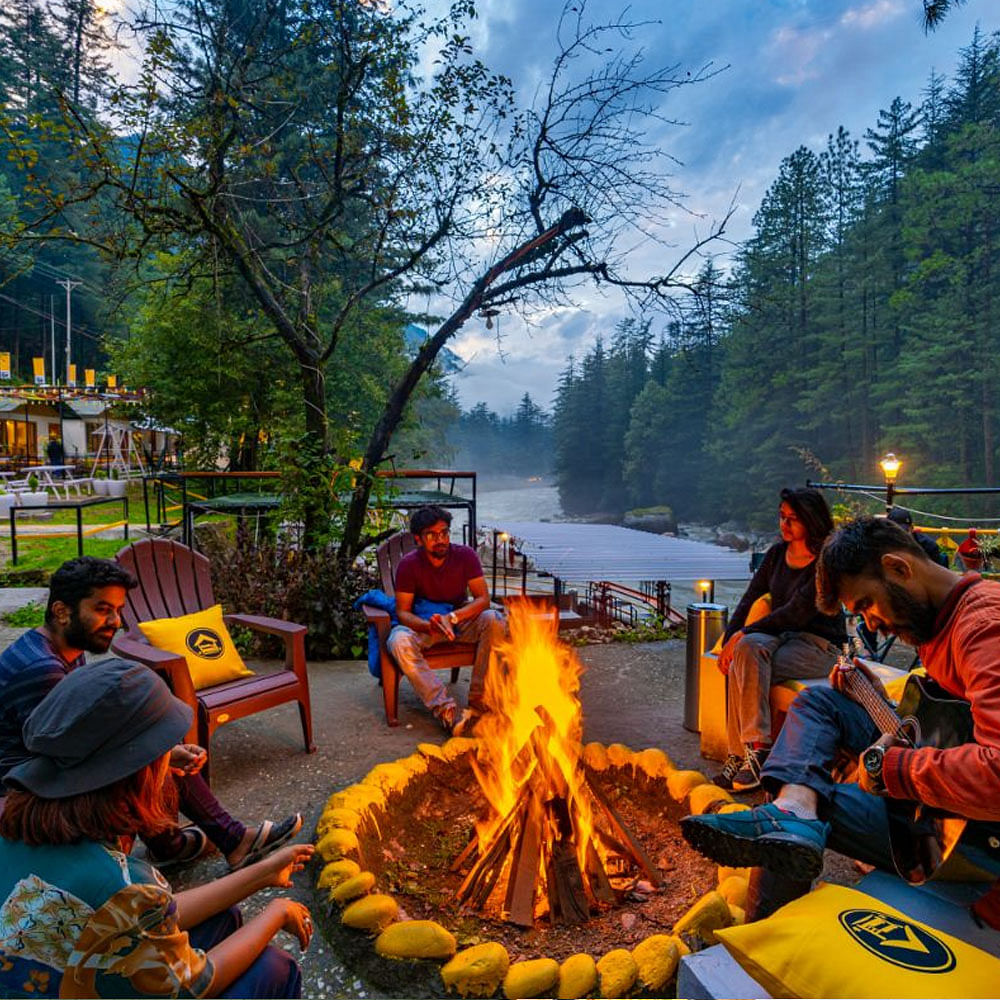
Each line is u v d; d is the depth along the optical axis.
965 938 1.33
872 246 38.06
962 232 33.50
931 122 41.00
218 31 5.42
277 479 6.48
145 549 3.60
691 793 2.61
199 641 3.28
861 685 1.77
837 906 1.38
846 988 1.18
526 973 1.73
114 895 1.10
